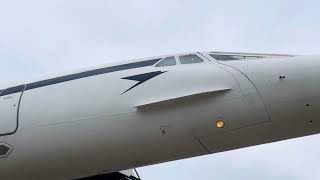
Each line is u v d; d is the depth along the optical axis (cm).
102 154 1221
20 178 1297
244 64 1230
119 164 1246
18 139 1255
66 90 1288
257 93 1162
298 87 1152
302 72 1170
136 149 1205
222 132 1166
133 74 1263
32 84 1349
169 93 1200
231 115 1158
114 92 1238
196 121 1167
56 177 1288
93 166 1251
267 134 1172
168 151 1205
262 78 1179
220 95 1174
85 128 1219
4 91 1357
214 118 1162
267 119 1152
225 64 1244
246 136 1173
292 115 1147
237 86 1178
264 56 1288
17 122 1267
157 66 1280
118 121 1203
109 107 1219
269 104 1152
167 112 1181
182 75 1227
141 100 1206
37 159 1250
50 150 1238
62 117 1241
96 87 1265
